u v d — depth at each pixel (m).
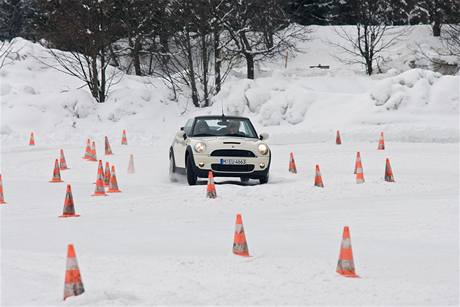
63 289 18.69
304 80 126.62
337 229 30.48
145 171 59.34
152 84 124.69
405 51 154.38
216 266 22.02
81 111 107.31
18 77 121.75
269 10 137.88
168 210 37.22
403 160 64.31
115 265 22.08
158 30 127.75
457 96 93.56
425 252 25.14
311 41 172.50
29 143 86.69
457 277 20.80
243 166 47.03
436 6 164.12
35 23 131.88
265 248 25.61
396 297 18.19
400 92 94.31
